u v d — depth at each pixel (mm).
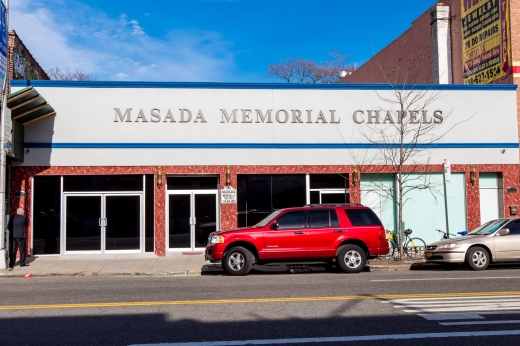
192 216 19406
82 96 18938
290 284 12148
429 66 26531
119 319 8281
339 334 7203
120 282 13266
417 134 19312
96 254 18781
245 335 7176
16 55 21031
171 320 8164
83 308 9242
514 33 21109
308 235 14562
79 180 18984
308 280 12969
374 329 7469
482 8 23047
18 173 18500
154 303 9656
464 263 15844
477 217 20047
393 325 7707
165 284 12602
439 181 20328
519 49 21078
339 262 14656
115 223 19000
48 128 18719
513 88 20609
